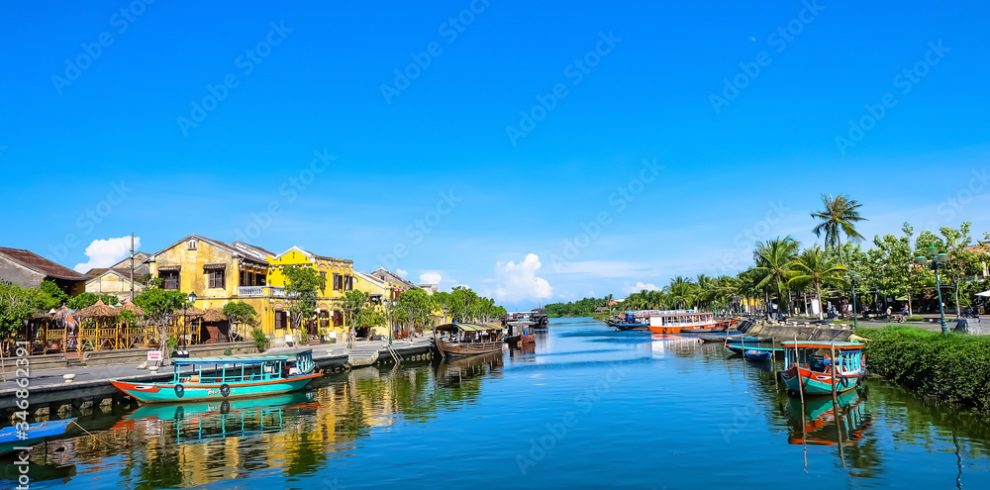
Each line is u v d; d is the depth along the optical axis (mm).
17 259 50562
